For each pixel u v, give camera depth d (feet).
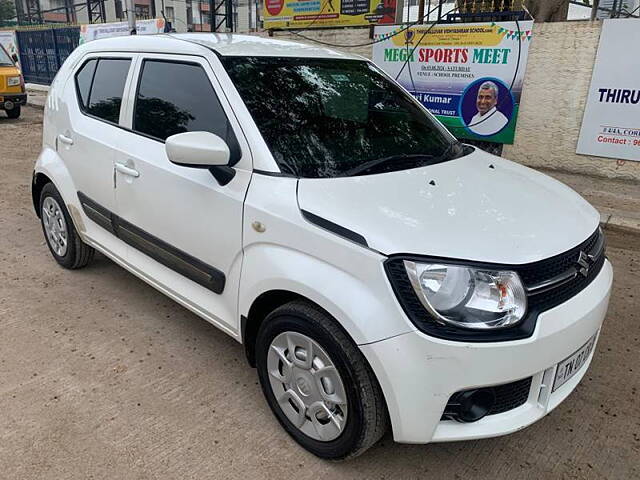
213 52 9.86
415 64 28.30
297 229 7.66
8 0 150.30
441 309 6.67
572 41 23.79
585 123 24.36
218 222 8.93
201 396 9.63
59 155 13.43
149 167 10.25
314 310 7.61
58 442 8.43
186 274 9.99
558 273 7.36
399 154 9.75
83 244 13.85
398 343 6.72
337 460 8.00
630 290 14.23
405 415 6.90
